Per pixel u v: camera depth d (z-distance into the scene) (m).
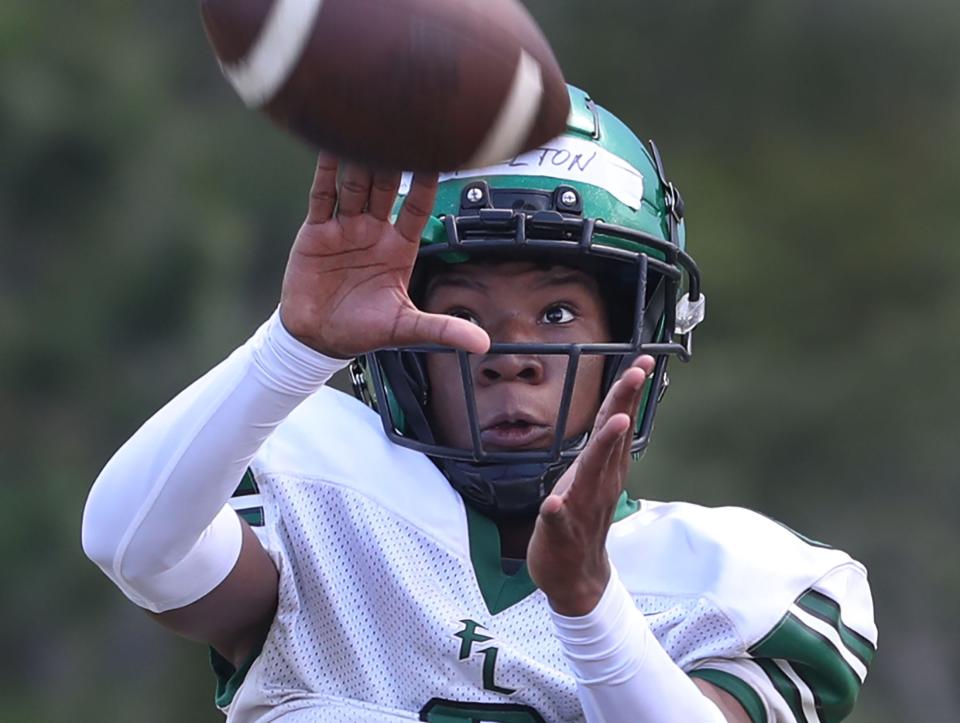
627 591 8.35
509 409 8.54
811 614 8.44
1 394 27.97
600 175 8.80
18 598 27.17
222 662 8.78
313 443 8.70
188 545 7.89
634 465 30.38
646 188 9.02
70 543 27.52
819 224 35.78
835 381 33.00
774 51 36.34
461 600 8.43
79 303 28.28
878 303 35.41
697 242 35.19
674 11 36.12
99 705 27.20
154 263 28.45
